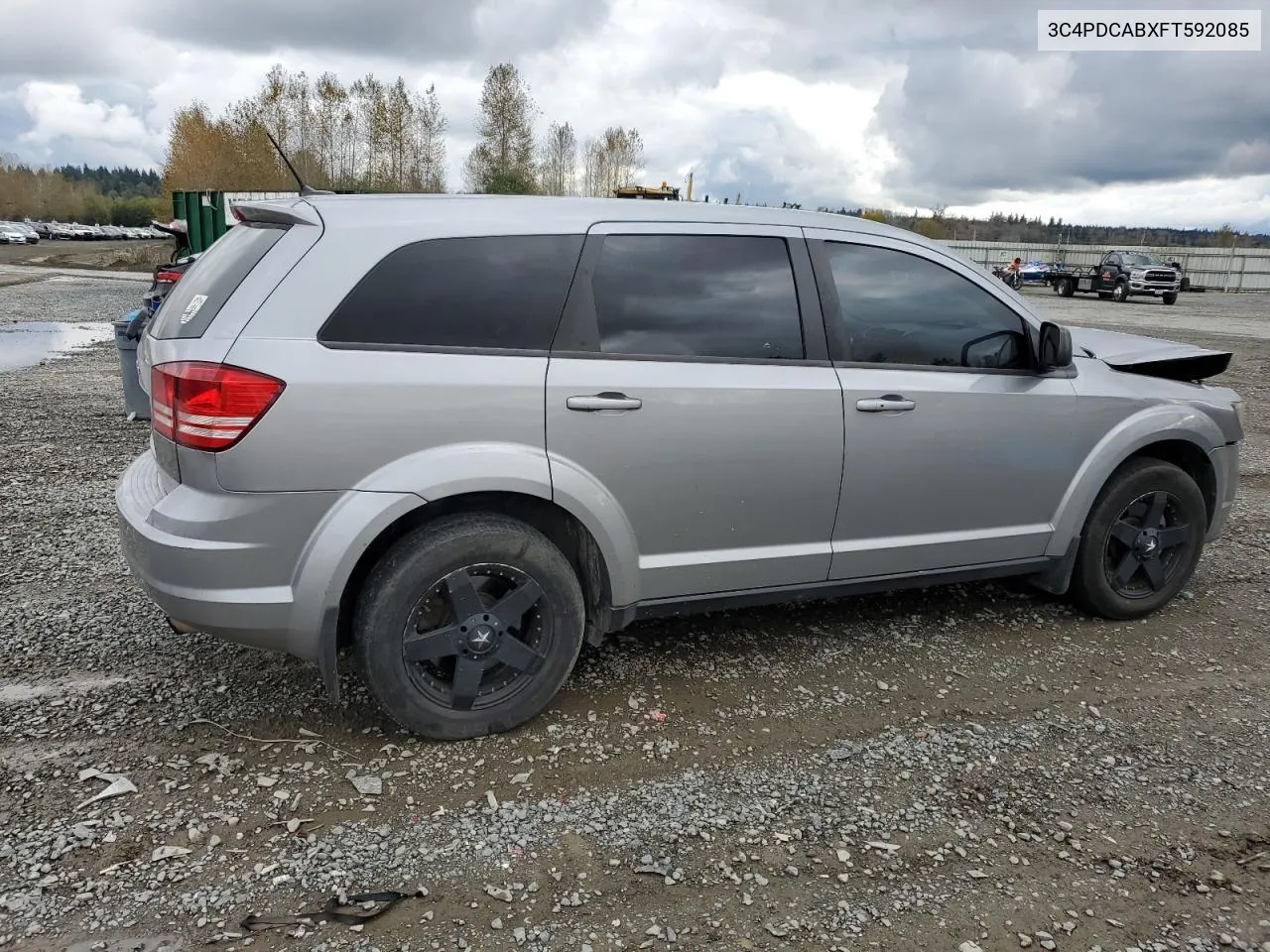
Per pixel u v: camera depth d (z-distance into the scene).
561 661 3.27
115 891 2.43
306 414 2.80
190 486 2.86
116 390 9.83
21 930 2.28
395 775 2.99
